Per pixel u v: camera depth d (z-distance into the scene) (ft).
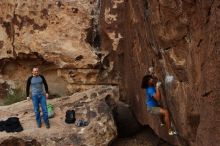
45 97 37.58
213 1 22.31
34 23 46.55
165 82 30.09
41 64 47.83
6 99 49.19
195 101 26.43
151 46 32.22
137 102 39.09
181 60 27.76
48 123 37.42
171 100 29.66
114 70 45.34
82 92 42.45
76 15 46.24
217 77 22.11
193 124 27.45
